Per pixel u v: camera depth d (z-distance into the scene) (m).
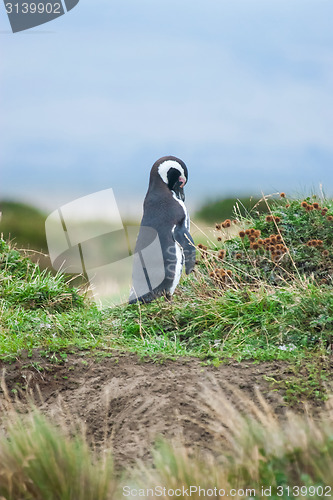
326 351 12.52
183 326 15.79
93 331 15.63
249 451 8.70
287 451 8.66
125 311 17.12
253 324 14.69
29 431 9.46
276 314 14.87
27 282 19.47
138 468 9.26
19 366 12.93
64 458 8.74
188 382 11.65
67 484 8.37
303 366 11.88
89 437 10.59
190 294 17.47
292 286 15.95
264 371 11.80
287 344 13.30
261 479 8.26
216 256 18.41
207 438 9.94
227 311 15.39
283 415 10.20
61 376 12.62
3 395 12.03
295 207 19.77
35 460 8.62
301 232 18.78
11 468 8.62
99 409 11.36
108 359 13.08
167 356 12.99
